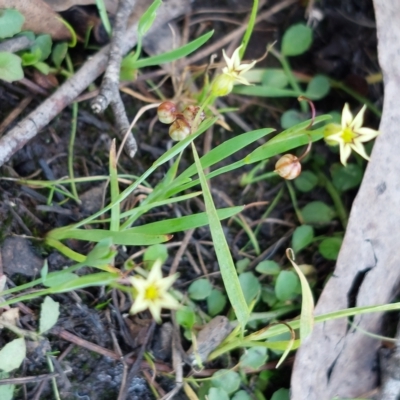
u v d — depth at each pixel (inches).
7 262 11.4
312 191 12.9
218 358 12.0
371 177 12.0
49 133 12.1
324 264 12.6
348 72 13.0
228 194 12.8
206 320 12.1
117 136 12.4
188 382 11.8
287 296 12.2
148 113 12.7
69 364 11.4
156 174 12.5
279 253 12.7
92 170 12.2
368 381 12.0
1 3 11.5
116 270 10.7
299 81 13.1
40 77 12.1
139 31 11.8
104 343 11.6
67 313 11.5
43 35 12.0
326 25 13.1
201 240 12.5
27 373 11.2
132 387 11.6
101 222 12.0
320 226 12.8
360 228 11.9
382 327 12.1
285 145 11.0
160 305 10.7
